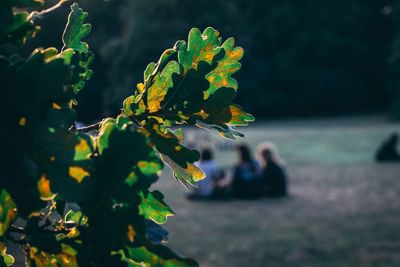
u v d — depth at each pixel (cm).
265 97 5325
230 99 106
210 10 4856
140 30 4372
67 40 108
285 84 5425
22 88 75
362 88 5569
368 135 3528
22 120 76
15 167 76
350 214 1330
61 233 88
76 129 97
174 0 4609
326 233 1155
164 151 107
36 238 85
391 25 5597
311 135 3628
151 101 107
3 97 76
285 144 3106
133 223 80
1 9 80
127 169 78
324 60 5475
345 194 1597
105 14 4403
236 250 1034
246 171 1575
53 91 76
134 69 4231
